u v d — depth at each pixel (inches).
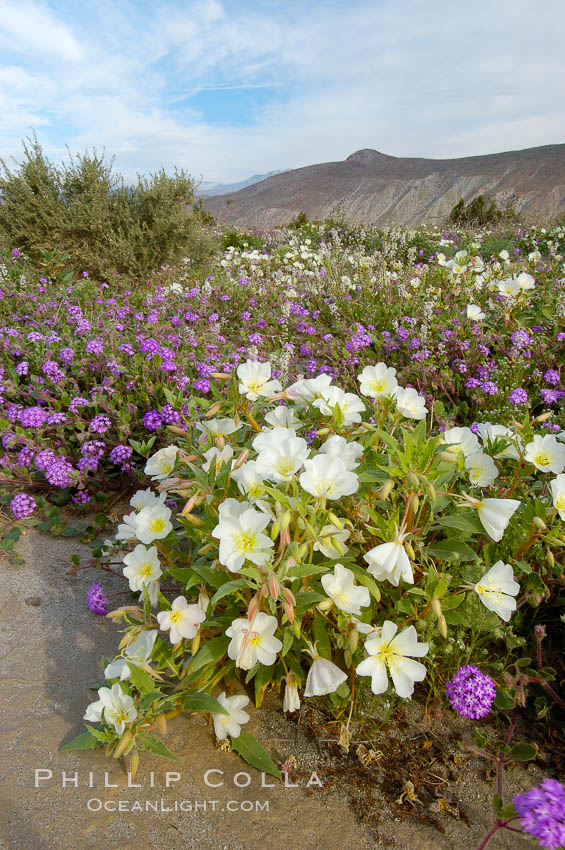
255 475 68.5
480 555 87.8
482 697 65.4
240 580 61.0
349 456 71.9
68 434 144.9
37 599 98.6
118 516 123.5
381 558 62.5
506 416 136.7
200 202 435.2
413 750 72.7
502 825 53.2
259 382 88.7
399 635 63.4
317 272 302.0
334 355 195.3
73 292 263.6
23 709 77.2
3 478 122.8
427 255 452.8
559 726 75.8
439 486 72.7
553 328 200.2
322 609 63.1
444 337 190.1
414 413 84.2
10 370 154.6
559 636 88.3
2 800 65.2
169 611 66.4
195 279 315.9
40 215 344.5
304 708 77.8
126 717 62.6
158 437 136.1
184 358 174.4
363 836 62.9
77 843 61.1
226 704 67.1
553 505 75.8
